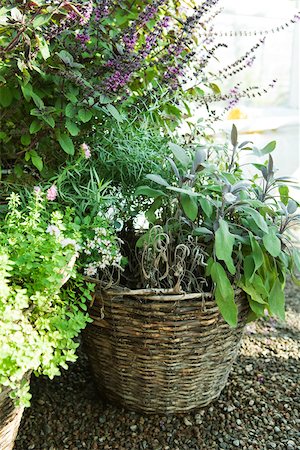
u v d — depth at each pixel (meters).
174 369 1.46
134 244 1.64
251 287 1.41
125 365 1.47
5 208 1.43
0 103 1.44
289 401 1.68
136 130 1.62
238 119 3.00
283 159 3.25
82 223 1.49
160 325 1.36
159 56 1.76
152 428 1.54
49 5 1.26
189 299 1.35
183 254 1.32
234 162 1.69
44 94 1.47
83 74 1.51
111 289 1.34
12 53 1.35
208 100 1.83
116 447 1.47
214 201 1.43
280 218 1.58
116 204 1.54
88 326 1.47
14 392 1.01
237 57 3.11
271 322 2.16
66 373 1.78
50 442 1.49
